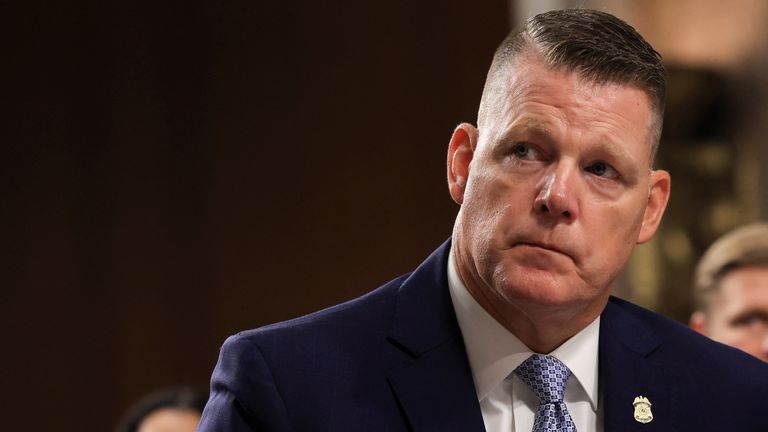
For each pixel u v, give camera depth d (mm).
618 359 3250
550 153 2971
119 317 10586
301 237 10570
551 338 3129
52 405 10555
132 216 10555
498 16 10461
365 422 3018
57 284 10539
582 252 2932
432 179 10516
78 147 10539
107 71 10547
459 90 10500
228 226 10578
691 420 3219
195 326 10602
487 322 3160
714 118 8297
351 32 10578
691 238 8188
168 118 10570
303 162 10570
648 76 3074
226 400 3020
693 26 8383
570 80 2990
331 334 3146
